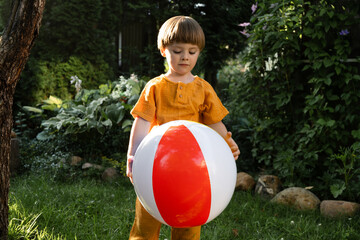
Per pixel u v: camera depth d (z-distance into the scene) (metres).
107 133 5.04
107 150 5.11
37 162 4.55
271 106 4.21
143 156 1.42
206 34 6.79
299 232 2.63
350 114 3.65
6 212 2.03
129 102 5.00
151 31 8.16
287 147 4.06
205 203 1.35
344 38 3.70
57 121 5.15
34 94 6.48
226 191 1.40
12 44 1.83
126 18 8.43
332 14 3.57
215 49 6.95
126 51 9.02
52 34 6.85
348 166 3.42
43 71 6.55
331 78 3.76
